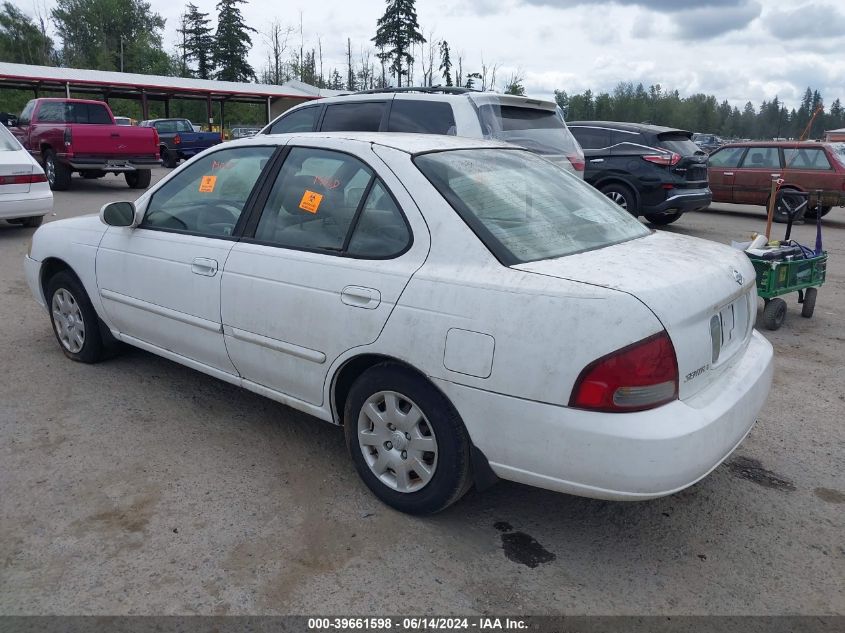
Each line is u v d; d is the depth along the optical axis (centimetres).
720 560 308
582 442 264
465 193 321
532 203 340
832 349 609
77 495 338
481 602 277
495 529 325
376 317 310
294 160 374
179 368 502
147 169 1666
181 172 432
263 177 381
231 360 386
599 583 290
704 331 284
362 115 786
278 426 420
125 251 440
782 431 438
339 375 338
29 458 371
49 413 425
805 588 291
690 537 324
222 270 377
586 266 288
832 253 1098
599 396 260
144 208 441
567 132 820
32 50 6819
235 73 7562
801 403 485
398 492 328
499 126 734
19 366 498
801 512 346
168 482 353
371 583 284
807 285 673
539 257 299
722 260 324
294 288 342
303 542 309
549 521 333
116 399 448
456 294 289
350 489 353
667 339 263
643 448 258
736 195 1459
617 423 260
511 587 286
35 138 1561
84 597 271
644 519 337
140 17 7819
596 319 261
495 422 282
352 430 342
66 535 308
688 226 1335
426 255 305
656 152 1107
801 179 1380
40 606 266
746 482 374
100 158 1526
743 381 310
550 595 282
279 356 357
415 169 325
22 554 294
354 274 322
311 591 279
